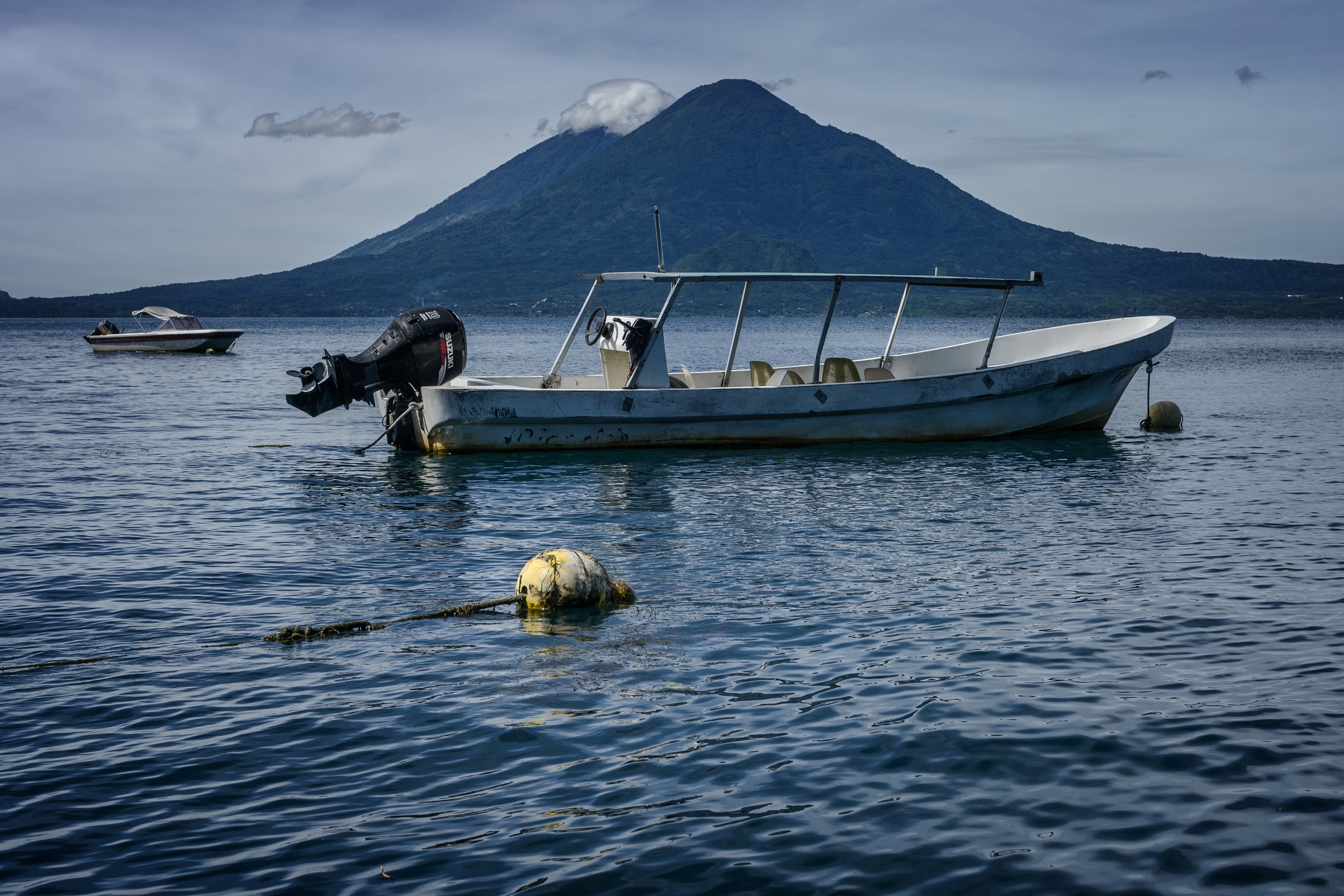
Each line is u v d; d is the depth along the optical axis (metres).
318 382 20.05
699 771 6.38
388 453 21.72
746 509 15.23
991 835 5.59
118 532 13.92
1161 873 5.20
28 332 158.75
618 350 21.20
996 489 16.86
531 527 14.10
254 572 11.69
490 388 19.56
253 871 5.27
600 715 7.29
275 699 7.66
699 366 55.50
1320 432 25.08
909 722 7.10
